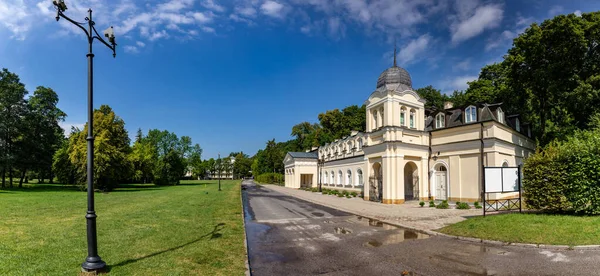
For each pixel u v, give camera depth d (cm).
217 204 2375
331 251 1062
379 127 2816
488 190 1552
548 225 1184
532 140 3388
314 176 5784
